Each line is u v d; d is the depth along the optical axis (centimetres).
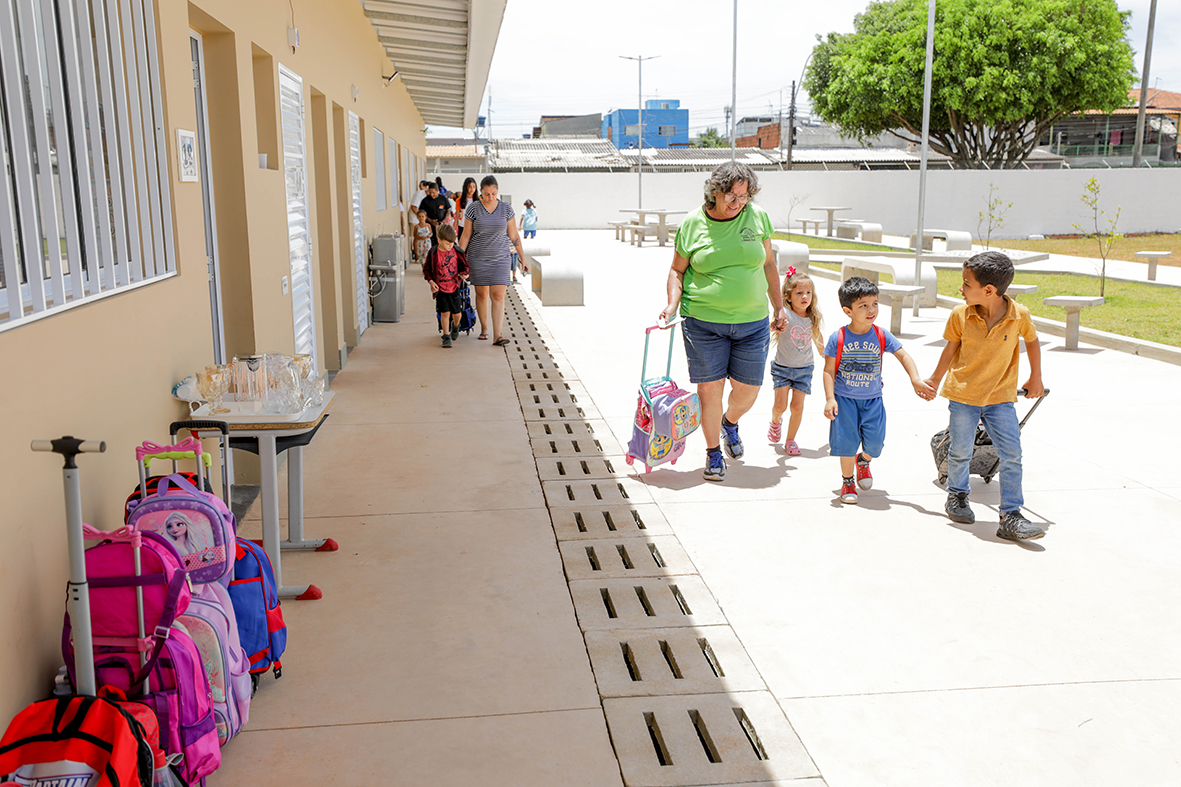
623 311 1247
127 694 237
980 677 317
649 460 522
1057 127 4684
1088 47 3198
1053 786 260
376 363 877
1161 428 632
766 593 381
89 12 321
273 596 307
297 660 325
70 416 274
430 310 1280
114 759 211
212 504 267
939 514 473
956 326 450
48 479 259
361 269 1043
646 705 297
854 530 452
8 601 236
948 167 3672
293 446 376
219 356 509
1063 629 351
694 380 525
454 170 4088
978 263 425
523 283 1648
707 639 342
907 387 766
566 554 419
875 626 353
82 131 295
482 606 368
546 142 5019
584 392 753
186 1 397
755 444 607
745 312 511
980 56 3194
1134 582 393
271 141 579
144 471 289
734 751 273
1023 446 591
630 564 414
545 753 272
